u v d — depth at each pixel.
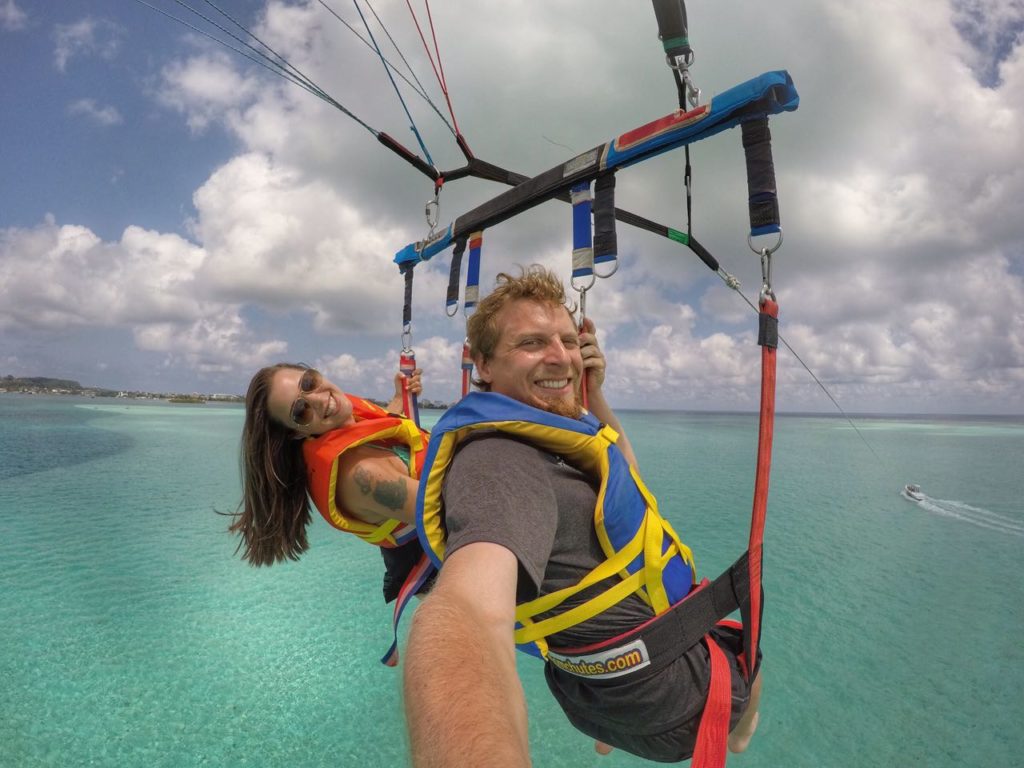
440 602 1.14
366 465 2.62
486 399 1.82
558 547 1.75
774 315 1.83
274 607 8.61
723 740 1.87
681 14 2.24
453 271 3.47
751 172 1.87
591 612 1.79
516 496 1.53
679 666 1.91
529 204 2.73
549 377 1.99
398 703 0.99
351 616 8.30
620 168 2.32
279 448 2.98
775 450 37.03
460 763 0.78
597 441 1.84
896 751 5.28
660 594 1.88
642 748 2.05
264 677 6.61
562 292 2.15
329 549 11.75
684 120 2.01
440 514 1.82
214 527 12.84
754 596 1.96
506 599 1.25
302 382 2.79
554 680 2.20
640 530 1.88
